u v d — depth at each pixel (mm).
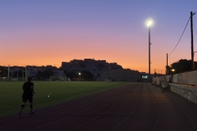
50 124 14250
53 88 57094
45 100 29406
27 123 14586
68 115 17672
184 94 32969
